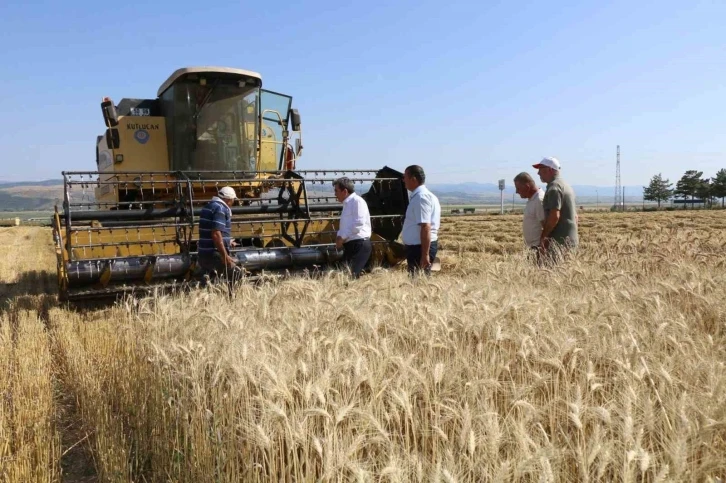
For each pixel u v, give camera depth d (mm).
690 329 4707
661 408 2846
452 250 20359
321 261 9773
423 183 8266
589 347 3740
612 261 8391
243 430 3078
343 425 2984
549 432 3061
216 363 3596
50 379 5695
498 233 28984
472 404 2984
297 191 10750
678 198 129500
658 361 3475
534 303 4980
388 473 2354
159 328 4938
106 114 10516
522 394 3062
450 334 4156
